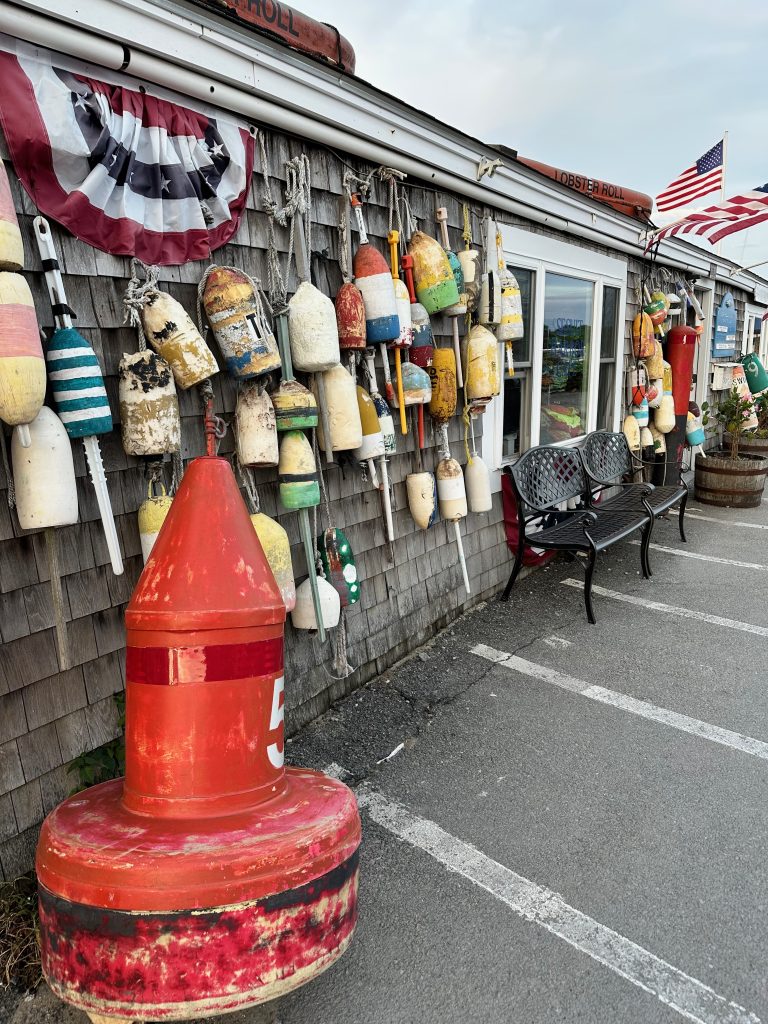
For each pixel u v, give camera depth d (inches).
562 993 72.1
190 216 93.9
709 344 356.2
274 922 56.6
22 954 74.9
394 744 118.7
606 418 256.2
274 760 65.9
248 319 95.3
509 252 177.6
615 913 82.4
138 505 93.4
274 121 103.7
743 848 93.0
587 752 115.6
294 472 107.7
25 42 74.3
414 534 153.3
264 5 107.9
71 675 87.6
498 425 182.2
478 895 85.4
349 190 122.3
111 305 87.0
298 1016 70.0
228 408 104.1
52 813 64.7
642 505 195.0
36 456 74.4
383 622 144.6
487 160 153.3
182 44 86.0
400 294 129.3
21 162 75.4
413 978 74.1
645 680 139.9
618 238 233.1
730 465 289.1
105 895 53.9
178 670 61.4
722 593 188.2
